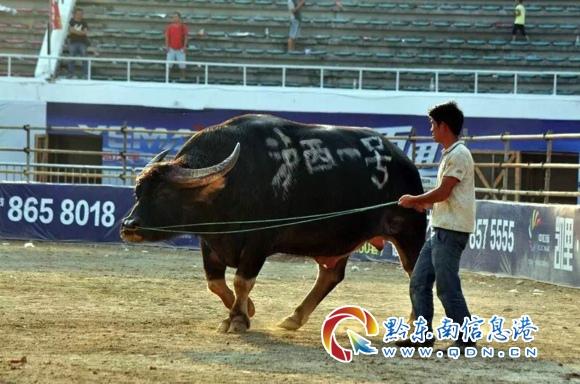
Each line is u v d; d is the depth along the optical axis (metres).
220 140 12.96
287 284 19.20
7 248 25.12
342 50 39.53
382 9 40.72
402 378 10.12
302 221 13.11
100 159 35.62
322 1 40.97
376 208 13.61
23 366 10.09
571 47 38.84
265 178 12.88
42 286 17.22
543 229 20.36
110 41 39.84
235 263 13.06
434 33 40.03
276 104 33.62
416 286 11.80
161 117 33.94
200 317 14.20
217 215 12.73
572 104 32.75
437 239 11.48
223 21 40.47
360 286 19.17
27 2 41.12
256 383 9.60
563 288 19.52
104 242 27.05
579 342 12.94
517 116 32.88
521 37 39.44
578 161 33.12
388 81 37.97
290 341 12.31
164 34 39.75
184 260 23.58
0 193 27.44
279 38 39.78
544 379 10.30
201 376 9.87
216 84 36.25
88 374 9.77
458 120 11.41
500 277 21.53
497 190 23.00
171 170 12.53
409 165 14.04
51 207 27.25
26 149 29.09
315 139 13.39
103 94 33.97
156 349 11.38
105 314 14.18
